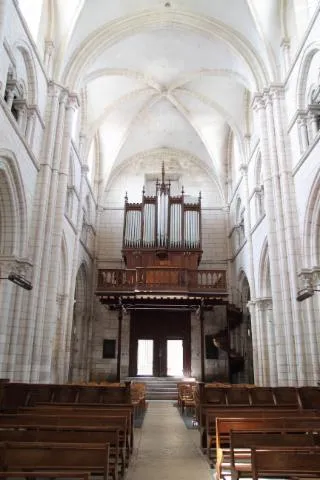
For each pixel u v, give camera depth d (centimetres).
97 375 2570
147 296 2127
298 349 1349
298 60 1503
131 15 1853
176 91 2461
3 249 1310
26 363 1301
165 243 2511
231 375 2342
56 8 1659
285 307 1446
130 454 856
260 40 1741
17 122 1347
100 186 2852
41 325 1393
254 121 2114
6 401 1028
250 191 2219
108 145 2784
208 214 2870
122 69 2197
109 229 2841
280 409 896
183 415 1530
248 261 2173
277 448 464
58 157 1594
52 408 809
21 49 1332
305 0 1522
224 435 750
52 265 1498
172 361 2623
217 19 1850
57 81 1642
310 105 1395
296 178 1505
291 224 1484
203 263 2769
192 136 2844
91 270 2703
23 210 1347
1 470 418
